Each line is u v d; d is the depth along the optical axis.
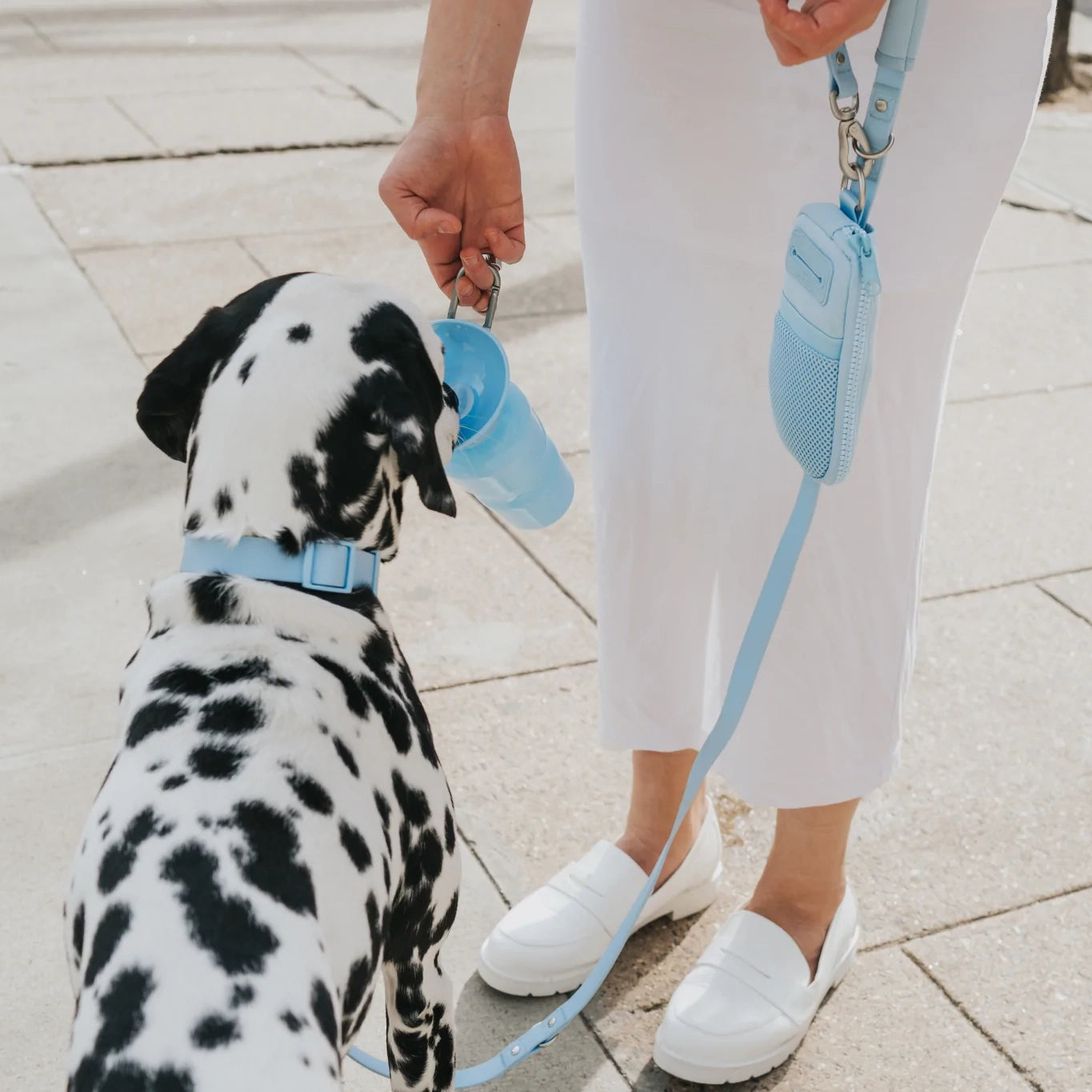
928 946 2.72
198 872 1.59
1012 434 4.68
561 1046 2.51
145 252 5.81
